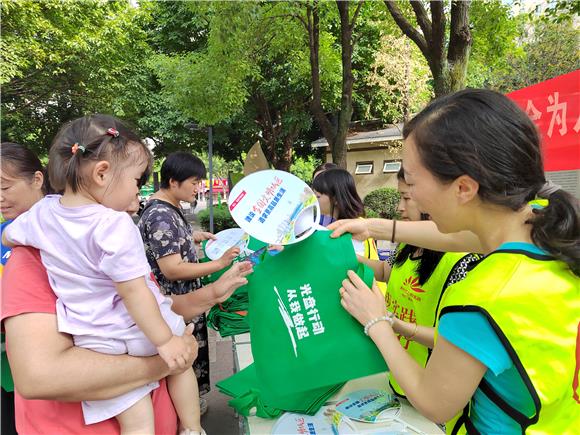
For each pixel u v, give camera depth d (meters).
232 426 2.62
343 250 1.19
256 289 1.23
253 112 13.80
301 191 1.21
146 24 13.58
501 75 13.84
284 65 12.09
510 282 0.75
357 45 12.14
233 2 7.39
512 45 8.43
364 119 14.26
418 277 1.49
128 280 1.00
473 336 0.73
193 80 9.09
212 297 1.43
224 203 15.59
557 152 2.54
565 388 0.75
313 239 1.20
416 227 1.29
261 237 1.14
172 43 13.80
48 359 0.94
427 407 0.81
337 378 1.13
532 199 0.81
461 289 0.79
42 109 12.82
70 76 11.07
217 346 3.88
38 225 1.03
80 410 1.04
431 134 0.80
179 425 1.28
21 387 0.93
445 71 5.33
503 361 0.72
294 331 1.17
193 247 2.32
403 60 11.24
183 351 1.09
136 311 1.01
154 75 13.54
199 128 11.41
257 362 1.21
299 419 1.35
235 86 9.37
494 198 0.77
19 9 8.51
